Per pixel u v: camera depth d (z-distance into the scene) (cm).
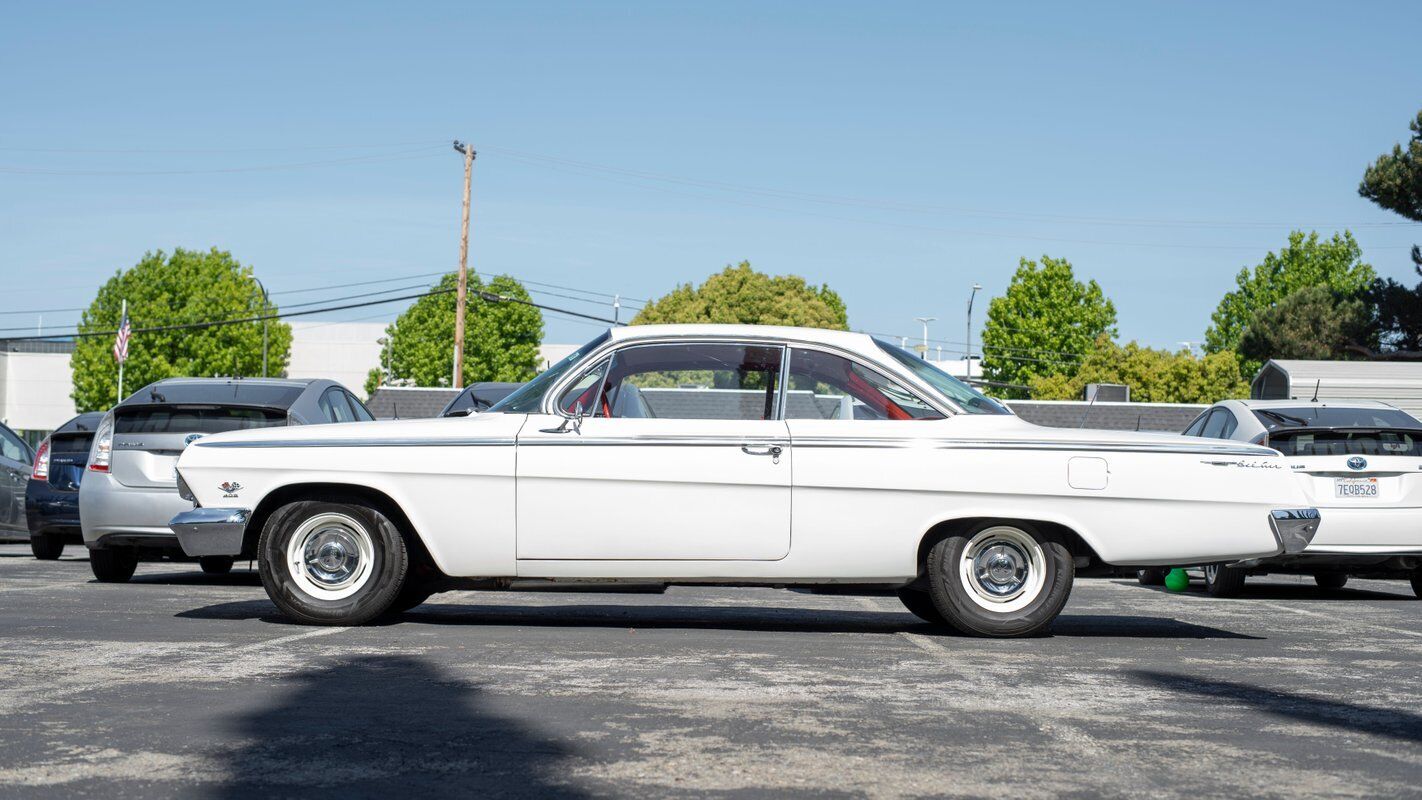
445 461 742
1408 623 898
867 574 740
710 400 755
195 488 754
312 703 515
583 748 443
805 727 480
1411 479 1113
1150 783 405
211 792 383
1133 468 741
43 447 1400
